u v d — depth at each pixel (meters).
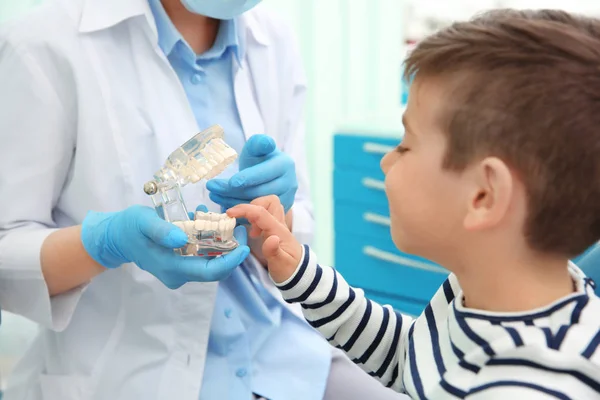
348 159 1.95
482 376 0.63
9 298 0.99
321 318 0.86
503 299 0.68
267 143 0.98
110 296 1.01
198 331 1.01
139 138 0.98
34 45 0.95
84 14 0.97
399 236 0.73
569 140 0.62
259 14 1.17
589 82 0.62
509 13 0.71
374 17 2.33
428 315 0.77
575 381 0.59
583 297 0.64
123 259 0.92
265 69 1.13
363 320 0.86
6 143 0.96
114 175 0.98
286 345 1.09
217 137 0.84
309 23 2.16
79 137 0.97
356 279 2.02
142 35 1.00
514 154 0.63
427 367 0.70
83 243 0.92
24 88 0.94
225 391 1.01
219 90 1.09
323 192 2.32
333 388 1.08
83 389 1.00
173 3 1.04
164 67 1.01
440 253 0.72
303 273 0.84
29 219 0.99
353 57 2.31
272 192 0.99
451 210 0.68
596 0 2.13
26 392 1.05
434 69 0.67
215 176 0.93
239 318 1.05
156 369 1.00
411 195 0.70
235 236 0.99
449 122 0.66
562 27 0.65
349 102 2.34
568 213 0.64
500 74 0.63
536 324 0.63
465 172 0.66
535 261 0.67
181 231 0.84
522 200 0.64
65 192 1.03
